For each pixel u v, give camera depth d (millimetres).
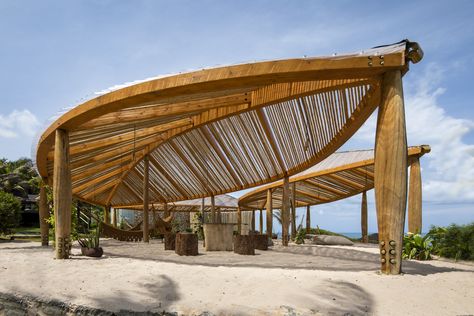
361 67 5344
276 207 26438
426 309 3961
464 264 7695
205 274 5363
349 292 4375
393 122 5422
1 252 9047
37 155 9555
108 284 5113
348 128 8820
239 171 13797
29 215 31719
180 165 14992
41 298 4809
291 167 12531
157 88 5852
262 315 3861
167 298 4477
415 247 8414
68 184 7598
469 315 3836
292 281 4773
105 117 8102
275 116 10289
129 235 15273
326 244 15102
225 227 10352
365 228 17594
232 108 9219
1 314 5051
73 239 11805
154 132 10508
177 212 28391
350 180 16750
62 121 7234
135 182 17812
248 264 6746
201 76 5625
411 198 10820
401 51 5312
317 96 8586
